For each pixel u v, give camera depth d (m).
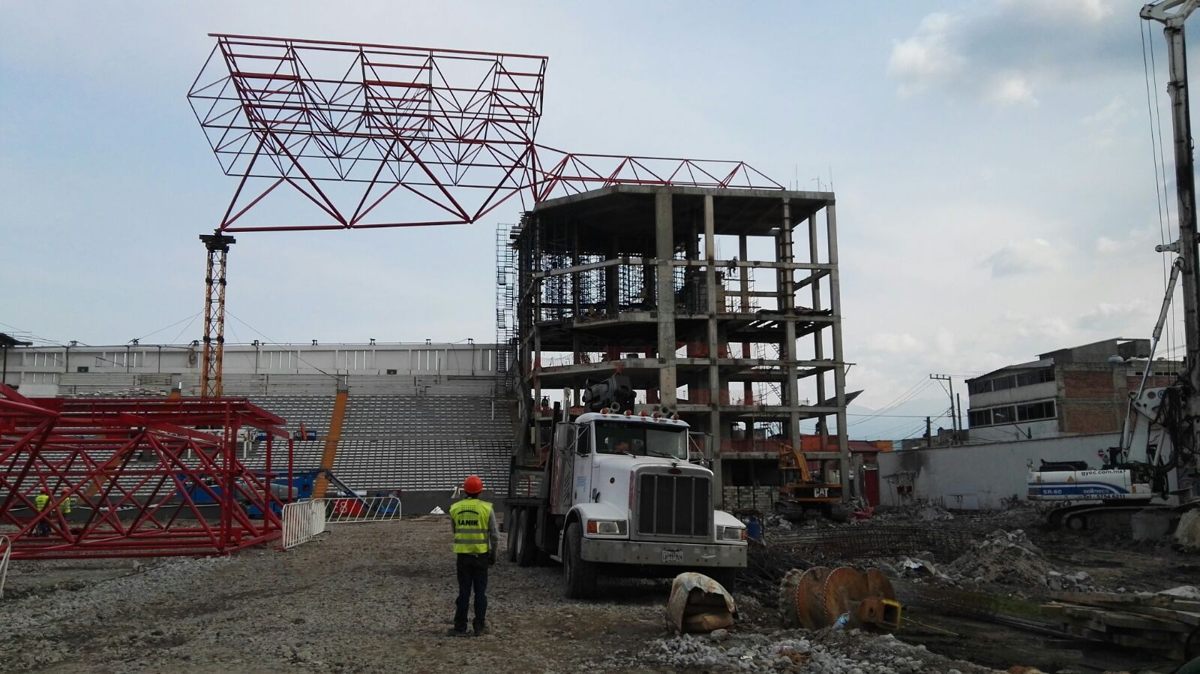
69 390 64.44
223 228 37.31
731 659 9.56
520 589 15.66
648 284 65.75
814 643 10.26
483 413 63.09
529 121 38.53
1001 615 12.23
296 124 36.50
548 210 60.44
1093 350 72.75
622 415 16.59
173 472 22.53
